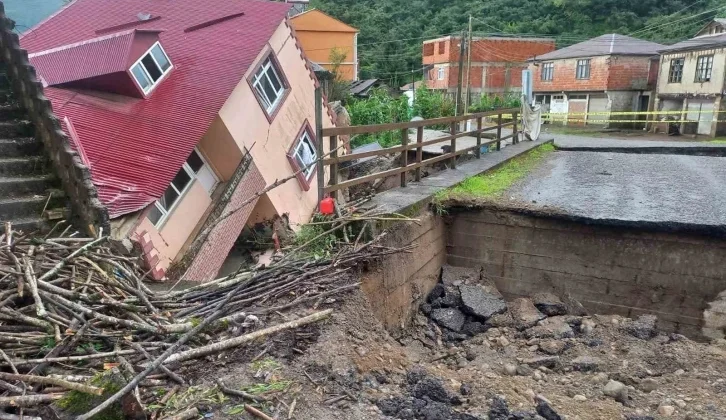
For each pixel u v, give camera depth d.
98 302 3.64
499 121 12.16
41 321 3.34
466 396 3.80
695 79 24.52
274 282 4.52
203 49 11.60
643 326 6.11
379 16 51.81
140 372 3.08
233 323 3.78
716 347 5.68
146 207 7.53
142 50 9.80
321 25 36.22
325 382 3.43
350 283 4.77
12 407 2.73
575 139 19.05
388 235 5.83
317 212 6.09
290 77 13.41
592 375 5.05
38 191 5.89
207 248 8.91
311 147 14.02
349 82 36.31
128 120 8.91
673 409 4.06
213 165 10.43
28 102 6.19
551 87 33.78
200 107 9.67
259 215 11.17
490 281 7.27
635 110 30.00
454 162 9.55
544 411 3.59
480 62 38.72
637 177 9.42
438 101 27.78
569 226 6.69
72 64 9.72
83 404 2.60
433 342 6.12
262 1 14.00
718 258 6.00
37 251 4.05
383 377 3.81
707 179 9.20
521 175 9.58
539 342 5.84
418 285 6.60
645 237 6.31
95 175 7.55
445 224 7.49
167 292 4.43
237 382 3.23
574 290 6.81
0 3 6.15
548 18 44.09
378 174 7.03
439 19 49.19
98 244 4.33
